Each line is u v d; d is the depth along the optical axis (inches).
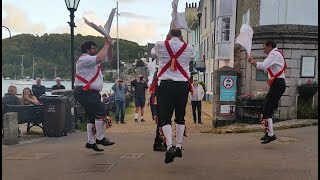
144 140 377.1
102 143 292.8
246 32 302.4
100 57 270.1
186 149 308.2
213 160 264.2
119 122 609.9
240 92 513.0
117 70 1595.7
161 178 219.0
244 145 323.9
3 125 351.3
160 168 243.1
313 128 420.8
